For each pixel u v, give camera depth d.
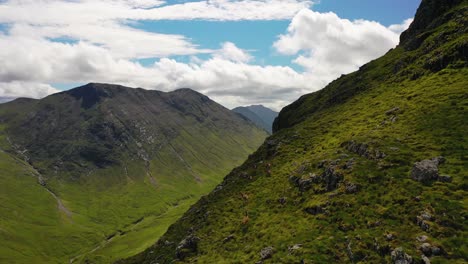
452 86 74.25
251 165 97.12
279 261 44.47
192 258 62.31
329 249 42.38
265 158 94.12
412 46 115.69
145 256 91.81
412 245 37.16
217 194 90.62
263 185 76.50
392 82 100.31
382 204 46.19
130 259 95.50
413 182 47.53
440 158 49.94
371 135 66.62
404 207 43.53
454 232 36.97
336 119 95.62
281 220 57.47
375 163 56.16
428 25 121.88
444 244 35.81
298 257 43.12
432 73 87.44
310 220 52.12
